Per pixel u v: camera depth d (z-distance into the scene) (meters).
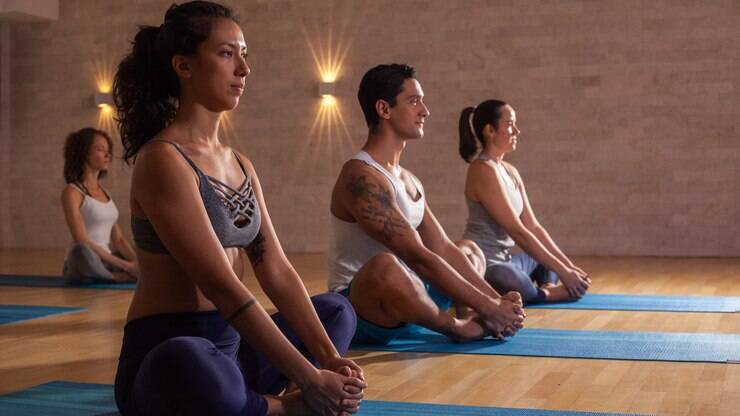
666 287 5.82
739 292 5.48
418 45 9.20
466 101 9.04
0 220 10.81
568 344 3.62
